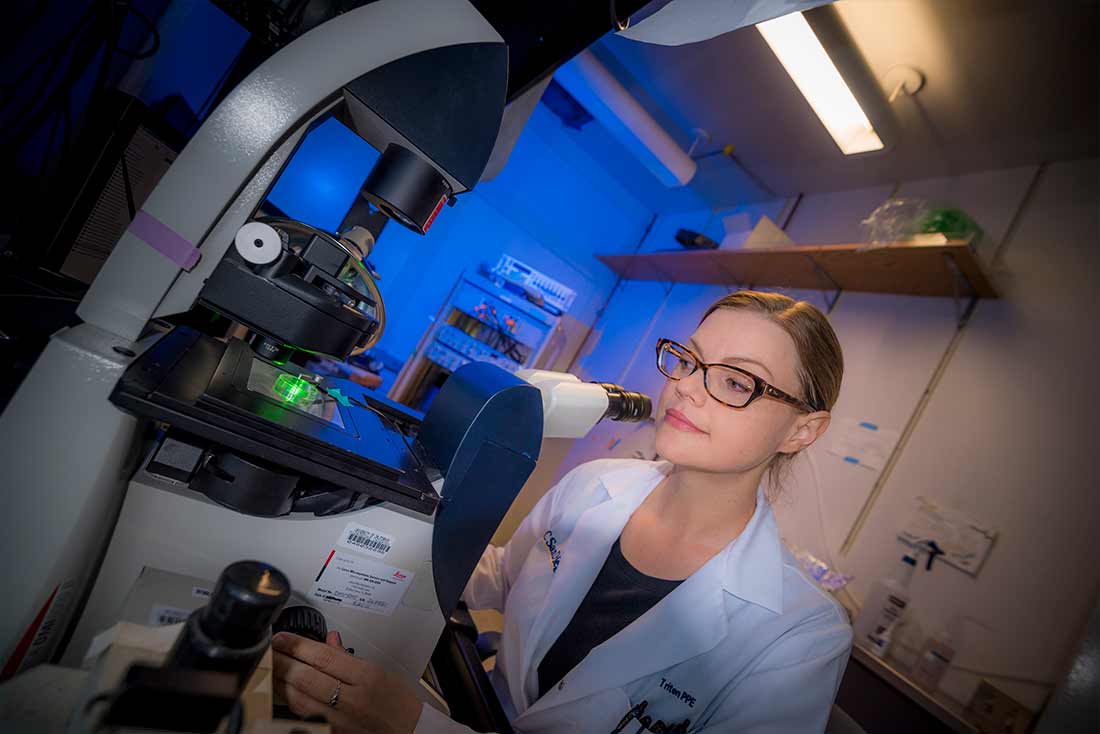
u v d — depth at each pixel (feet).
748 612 3.05
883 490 7.74
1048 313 7.07
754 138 10.50
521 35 2.98
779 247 9.12
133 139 4.11
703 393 2.99
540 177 14.48
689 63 9.29
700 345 3.16
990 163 8.39
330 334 2.22
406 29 2.26
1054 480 6.32
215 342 2.62
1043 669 5.66
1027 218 7.75
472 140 2.50
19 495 1.62
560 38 2.98
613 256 14.26
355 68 2.19
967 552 6.68
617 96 9.91
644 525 3.51
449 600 2.49
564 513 3.95
